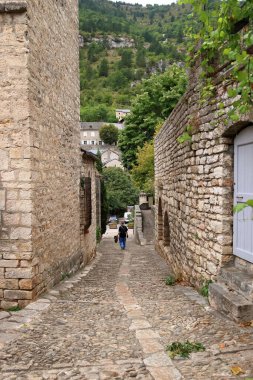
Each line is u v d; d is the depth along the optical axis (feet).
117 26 510.58
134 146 93.15
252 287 14.26
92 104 362.53
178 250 28.30
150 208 86.84
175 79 86.22
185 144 24.91
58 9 24.58
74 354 11.73
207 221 19.76
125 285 24.64
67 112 28.09
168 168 35.04
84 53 458.09
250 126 15.76
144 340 12.87
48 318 15.87
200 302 17.97
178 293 21.06
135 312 16.71
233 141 17.53
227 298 14.79
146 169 80.48
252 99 11.76
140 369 10.49
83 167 38.55
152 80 88.84
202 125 20.48
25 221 18.15
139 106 89.97
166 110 85.71
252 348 11.44
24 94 17.88
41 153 20.29
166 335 13.35
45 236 21.07
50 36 22.44
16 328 14.43
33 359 11.35
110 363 10.98
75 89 31.99
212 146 18.94
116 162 208.64
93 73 408.87
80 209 35.55
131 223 109.50
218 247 18.02
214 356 11.05
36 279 19.16
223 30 11.19
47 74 21.71
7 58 17.80
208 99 19.19
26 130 18.01
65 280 26.13
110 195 133.18
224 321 14.39
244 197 16.44
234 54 10.19
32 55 18.56
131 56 444.96
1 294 18.34
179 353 11.38
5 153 18.08
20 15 17.62
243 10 10.46
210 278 19.15
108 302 18.99
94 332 13.91
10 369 10.64
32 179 18.38
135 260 41.75
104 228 80.74
